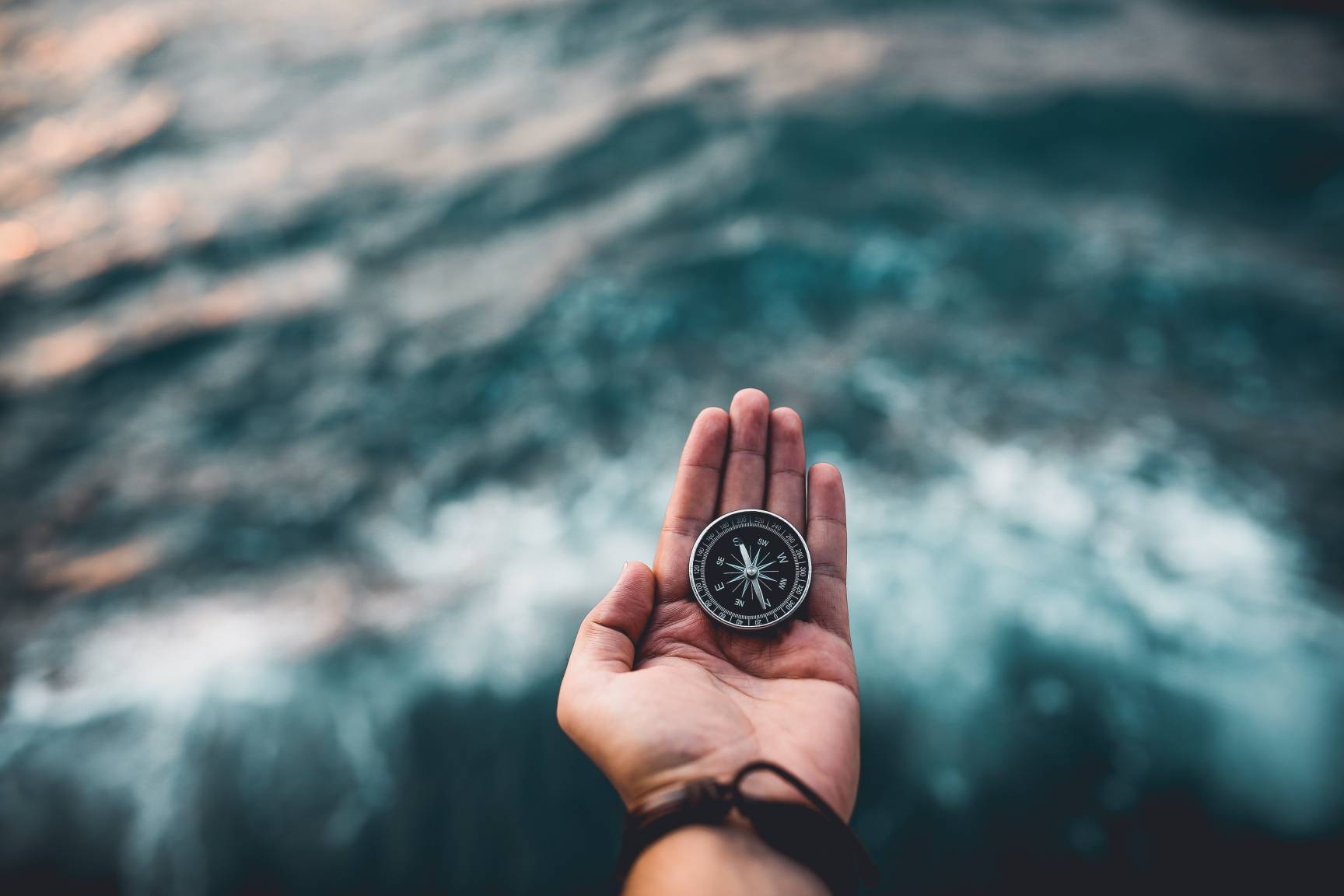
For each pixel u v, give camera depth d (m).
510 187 23.70
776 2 32.19
